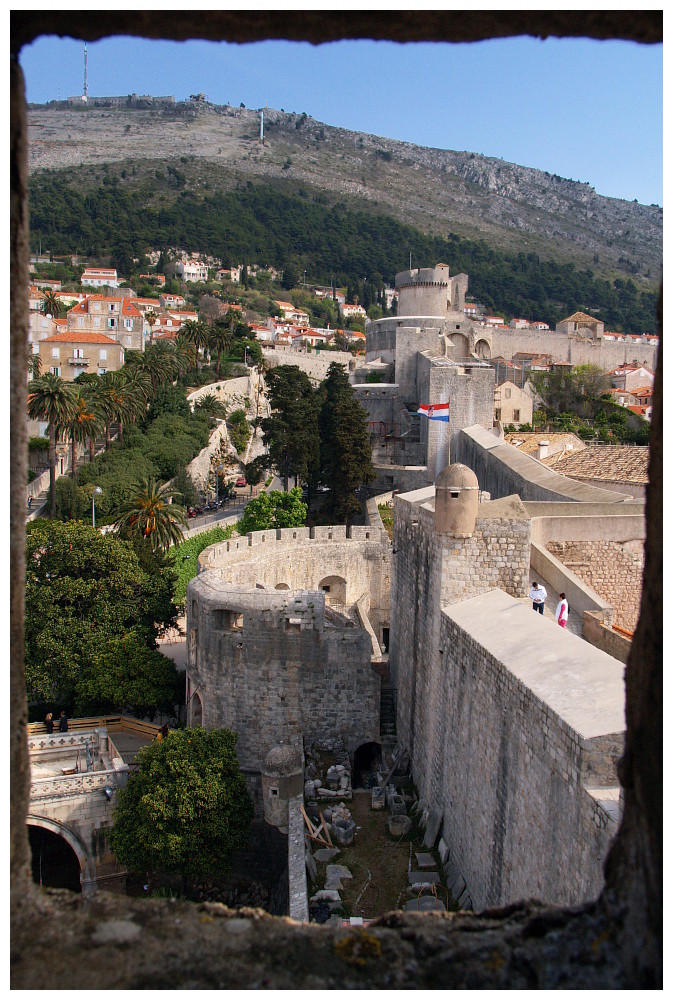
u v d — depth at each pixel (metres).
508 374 115.50
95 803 34.16
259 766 36.56
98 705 43.53
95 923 7.89
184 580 64.75
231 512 92.19
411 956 7.88
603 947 7.80
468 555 25.55
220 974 7.32
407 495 36.00
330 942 7.99
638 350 142.75
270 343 190.38
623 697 15.12
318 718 36.56
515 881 17.48
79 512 73.31
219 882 34.06
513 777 17.83
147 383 103.69
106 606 45.72
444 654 25.14
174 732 33.75
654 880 7.58
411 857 24.98
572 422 107.94
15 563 7.82
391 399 95.81
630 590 32.03
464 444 68.06
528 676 17.58
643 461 48.69
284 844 31.75
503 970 7.66
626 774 8.57
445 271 106.75
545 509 34.75
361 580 51.00
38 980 7.01
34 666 43.34
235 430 121.19
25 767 8.18
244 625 36.62
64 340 117.94
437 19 7.45
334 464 74.44
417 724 30.12
